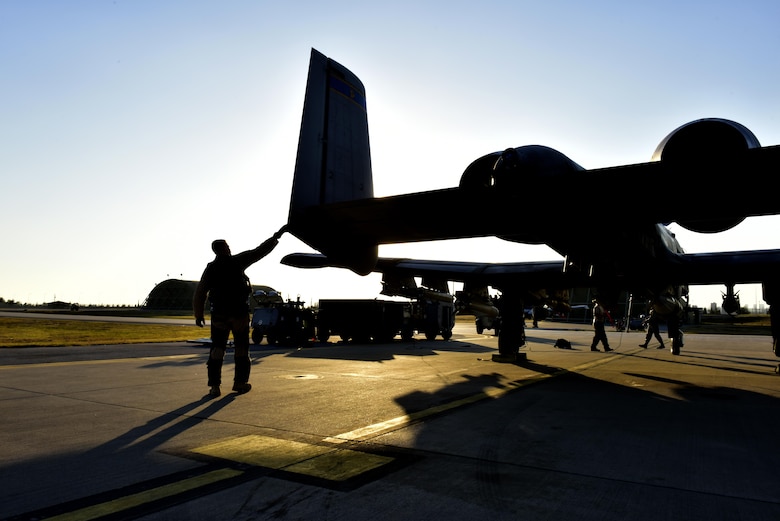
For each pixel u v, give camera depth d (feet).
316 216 24.38
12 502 9.04
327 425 15.93
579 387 26.16
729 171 16.69
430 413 18.15
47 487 9.89
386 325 65.67
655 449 13.62
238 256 22.43
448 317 76.43
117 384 24.16
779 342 33.76
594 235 25.49
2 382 24.39
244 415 17.29
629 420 17.56
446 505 9.26
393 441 14.06
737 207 19.74
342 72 31.50
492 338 82.12
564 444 14.02
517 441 14.30
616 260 29.81
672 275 32.73
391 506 9.16
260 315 59.82
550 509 9.13
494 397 22.24
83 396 20.67
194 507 8.94
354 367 33.76
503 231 24.71
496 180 20.26
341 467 11.55
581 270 30.73
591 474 11.32
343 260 30.27
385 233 25.86
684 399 22.50
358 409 18.69
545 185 19.58
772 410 19.88
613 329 147.43
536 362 40.60
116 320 149.18
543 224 23.40
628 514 8.95
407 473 11.17
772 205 19.31
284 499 9.44
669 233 37.17
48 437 13.88
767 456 13.00
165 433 14.57
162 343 56.85
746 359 47.01
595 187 19.15
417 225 24.43
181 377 27.02
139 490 9.80
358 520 8.49
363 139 32.99
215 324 21.39
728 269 31.32
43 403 19.06
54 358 37.32
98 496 9.42
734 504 9.51
